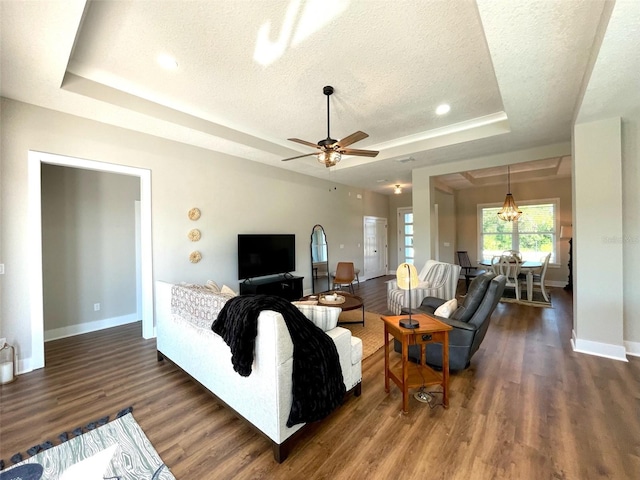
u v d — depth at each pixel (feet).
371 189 26.40
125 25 6.50
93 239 13.21
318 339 6.05
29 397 7.50
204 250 13.75
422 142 14.06
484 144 13.10
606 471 4.99
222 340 6.68
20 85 7.94
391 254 30.22
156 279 12.07
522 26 5.74
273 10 6.10
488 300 8.46
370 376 8.66
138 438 5.96
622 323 9.45
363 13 6.17
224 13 6.17
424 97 10.06
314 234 20.49
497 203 24.71
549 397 7.26
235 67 8.20
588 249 9.85
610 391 7.47
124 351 10.60
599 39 5.75
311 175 20.03
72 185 12.63
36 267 9.11
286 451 5.43
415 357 9.34
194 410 6.93
